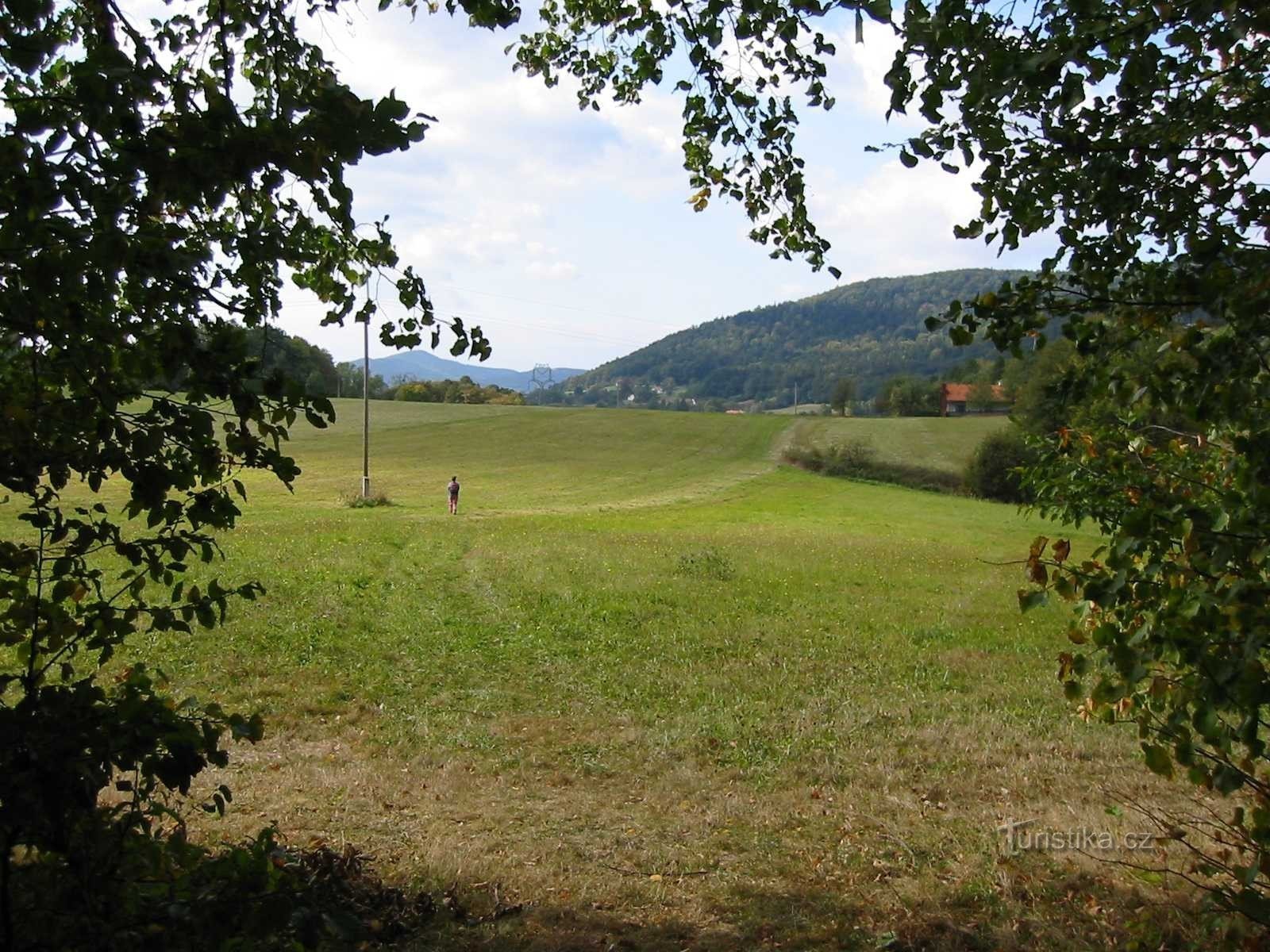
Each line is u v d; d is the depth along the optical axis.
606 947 4.61
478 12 3.72
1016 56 2.69
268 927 2.55
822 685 12.02
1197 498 3.21
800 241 5.19
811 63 4.58
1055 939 4.64
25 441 2.75
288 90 2.85
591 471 64.38
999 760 8.61
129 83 2.36
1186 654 2.52
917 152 3.17
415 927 4.75
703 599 18.50
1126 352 2.84
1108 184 2.84
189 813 6.23
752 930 4.84
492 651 13.47
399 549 25.58
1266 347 2.41
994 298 2.98
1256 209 2.78
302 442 72.56
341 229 3.26
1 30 2.36
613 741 9.23
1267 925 2.82
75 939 2.65
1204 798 7.16
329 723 9.74
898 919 4.98
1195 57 2.83
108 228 2.44
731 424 86.75
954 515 49.34
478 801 7.21
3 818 2.40
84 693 2.71
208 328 2.85
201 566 19.16
